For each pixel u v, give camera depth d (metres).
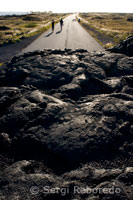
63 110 6.01
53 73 9.02
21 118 5.68
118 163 4.22
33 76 8.95
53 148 4.60
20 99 6.73
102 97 6.75
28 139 4.92
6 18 89.75
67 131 5.04
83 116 5.63
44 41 20.94
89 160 4.30
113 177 3.77
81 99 6.90
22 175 3.89
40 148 4.68
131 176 3.74
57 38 22.91
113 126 5.18
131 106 5.98
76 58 11.02
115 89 7.44
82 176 3.88
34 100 6.61
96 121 5.38
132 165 4.18
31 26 44.12
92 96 7.00
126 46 11.82
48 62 10.42
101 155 4.41
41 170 4.12
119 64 9.77
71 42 20.00
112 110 5.83
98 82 7.89
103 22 66.38
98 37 24.55
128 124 5.25
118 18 97.62
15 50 16.70
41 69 9.59
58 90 7.55
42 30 32.78
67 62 10.31
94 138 4.78
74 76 8.60
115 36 24.08
